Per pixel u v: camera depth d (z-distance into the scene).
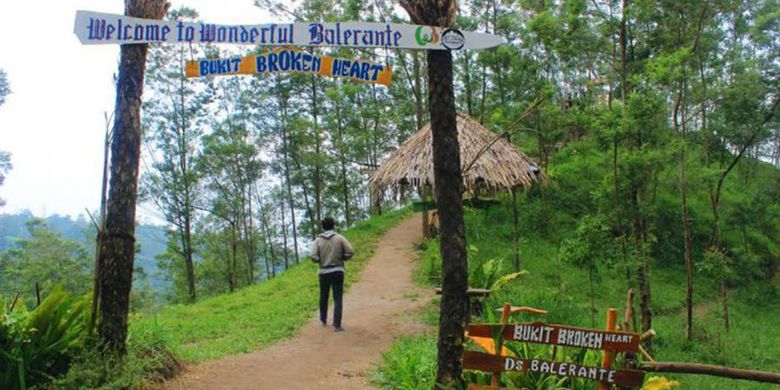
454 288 5.38
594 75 18.83
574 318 10.95
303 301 12.52
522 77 17.36
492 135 14.69
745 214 20.50
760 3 13.34
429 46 5.36
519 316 10.50
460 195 5.45
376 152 32.28
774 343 12.94
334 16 19.62
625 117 9.80
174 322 11.29
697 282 18.70
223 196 32.38
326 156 28.16
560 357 5.68
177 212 30.70
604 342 4.81
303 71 5.62
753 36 13.00
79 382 5.63
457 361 5.34
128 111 6.35
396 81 25.02
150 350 6.98
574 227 19.72
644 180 10.22
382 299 12.94
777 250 21.86
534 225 20.23
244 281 38.06
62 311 6.10
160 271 43.66
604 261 10.70
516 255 16.11
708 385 9.41
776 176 23.83
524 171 14.18
